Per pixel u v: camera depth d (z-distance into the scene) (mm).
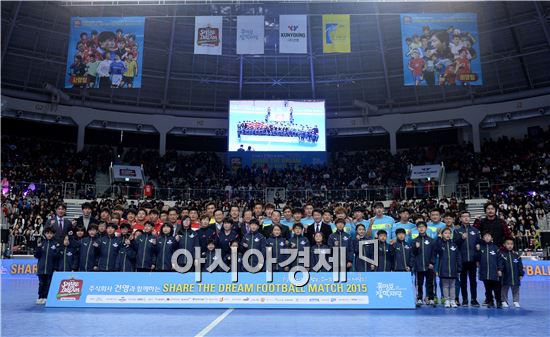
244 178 41781
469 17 32156
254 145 39625
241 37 29281
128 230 12102
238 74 42938
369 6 38594
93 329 8016
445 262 11406
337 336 7445
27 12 36469
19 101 38875
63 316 9508
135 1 35344
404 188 36094
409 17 32562
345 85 43594
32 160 38500
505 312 10359
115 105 42344
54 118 40312
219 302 10805
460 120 41938
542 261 20438
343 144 47312
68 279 11133
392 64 41812
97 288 10992
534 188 33500
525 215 28359
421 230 11758
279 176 41531
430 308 10984
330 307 10656
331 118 44531
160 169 41938
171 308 10703
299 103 40312
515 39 38438
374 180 40656
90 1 34469
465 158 40125
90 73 31812
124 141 45938
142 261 11703
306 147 39781
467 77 31672
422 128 43031
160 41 40500
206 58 41812
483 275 11336
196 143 47625
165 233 11820
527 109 39469
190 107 44312
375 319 9211
